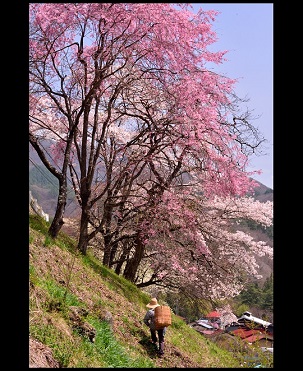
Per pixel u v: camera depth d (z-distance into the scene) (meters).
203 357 13.13
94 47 15.07
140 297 15.82
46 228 13.99
